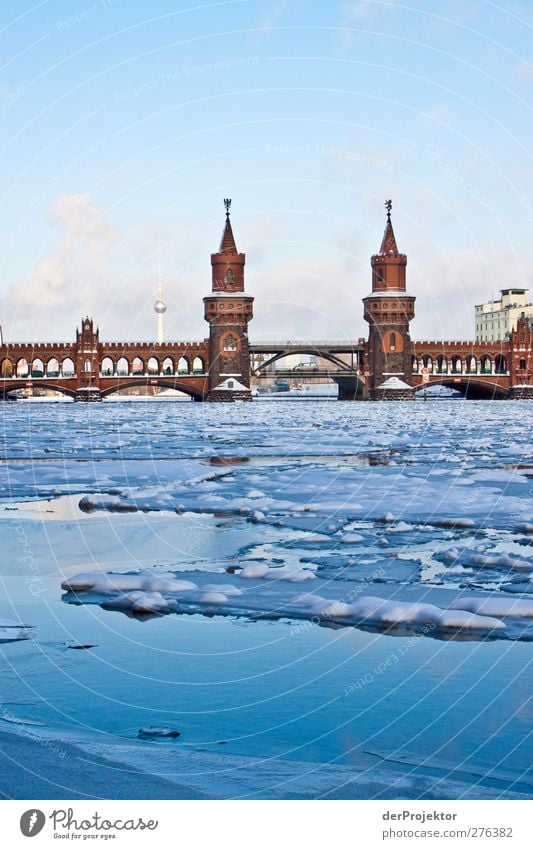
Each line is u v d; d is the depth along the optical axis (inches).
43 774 330.6
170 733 390.0
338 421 3565.5
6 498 1218.0
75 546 845.8
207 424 3339.1
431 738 388.2
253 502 1131.9
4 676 474.0
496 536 888.9
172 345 7347.4
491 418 3806.6
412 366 7391.7
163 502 1146.7
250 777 335.3
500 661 493.0
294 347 7480.3
